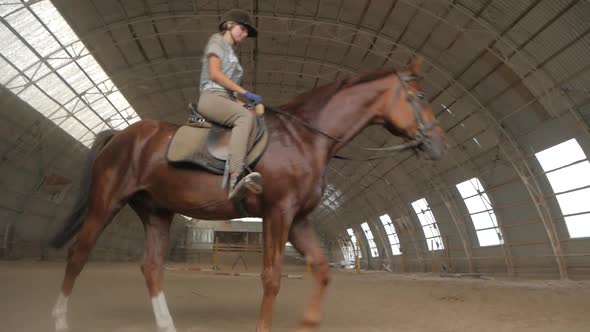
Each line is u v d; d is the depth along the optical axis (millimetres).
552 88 19422
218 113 3975
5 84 21156
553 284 18281
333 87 4398
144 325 5008
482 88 23078
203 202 4051
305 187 3951
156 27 23328
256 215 4113
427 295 11555
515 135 23453
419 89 4602
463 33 20219
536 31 18078
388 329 5426
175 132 4363
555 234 22656
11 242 27031
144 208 4633
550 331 5500
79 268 4355
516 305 8891
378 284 18000
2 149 24094
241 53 27297
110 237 43250
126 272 21578
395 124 4512
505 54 19766
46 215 30703
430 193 34344
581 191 21031
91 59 23875
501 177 25984
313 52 26844
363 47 24359
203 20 23188
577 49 17500
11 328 4695
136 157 4359
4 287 9719
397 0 20359
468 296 11344
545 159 22531
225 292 10609
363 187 43344
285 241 3816
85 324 5035
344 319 6309
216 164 3963
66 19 20125
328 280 4078
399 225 42156
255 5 22609
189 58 26406
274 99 34031
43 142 26641
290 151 3984
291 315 6477
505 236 26766
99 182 4418
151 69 27188
